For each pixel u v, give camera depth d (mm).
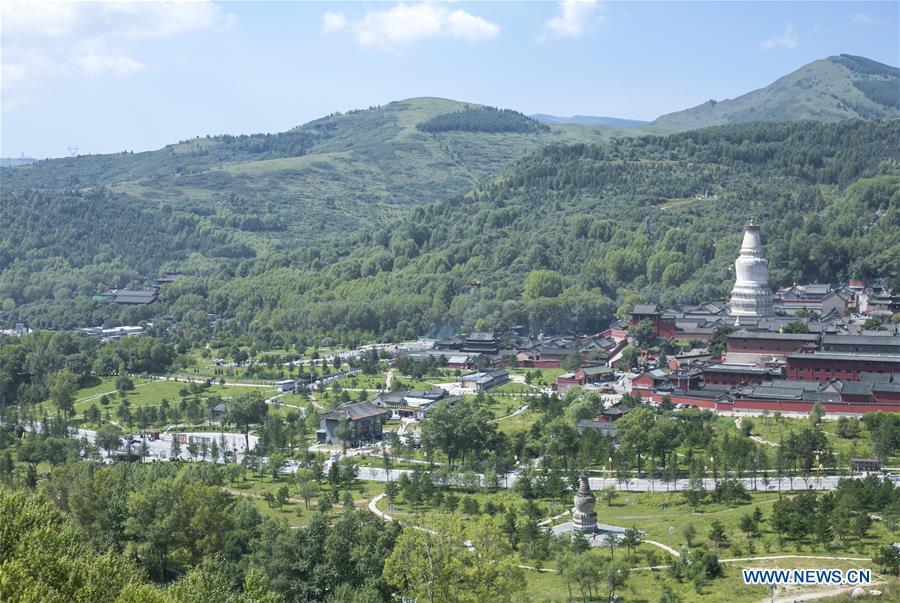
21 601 150125
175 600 184125
